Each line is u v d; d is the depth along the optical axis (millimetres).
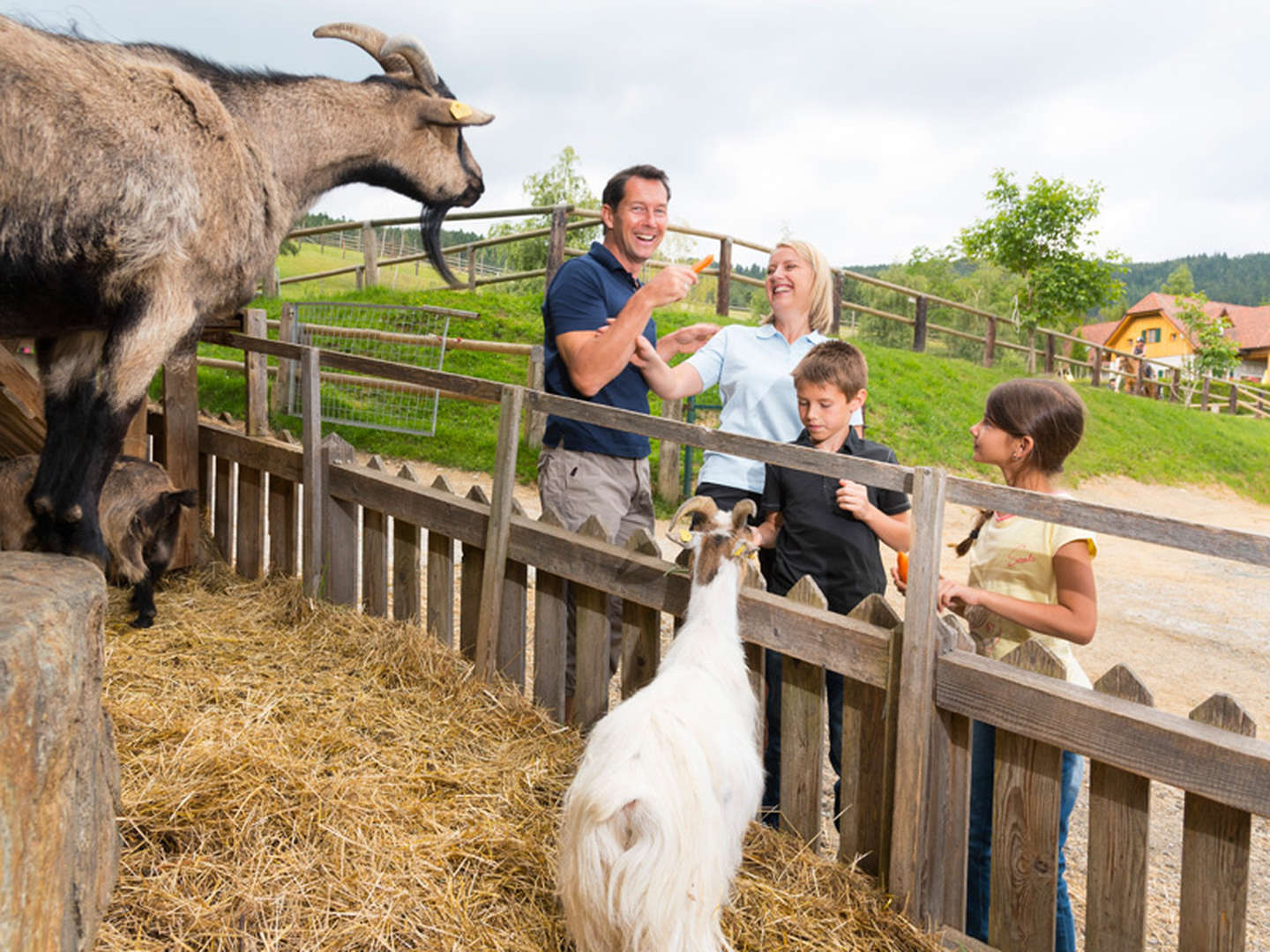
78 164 2811
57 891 1827
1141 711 2143
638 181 3586
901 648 2510
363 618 4219
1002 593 2676
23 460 4273
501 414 3520
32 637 1726
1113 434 16062
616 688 4625
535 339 11609
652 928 1965
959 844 2549
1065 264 20812
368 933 2355
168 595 4840
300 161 3725
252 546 5176
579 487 3652
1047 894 2385
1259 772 1921
